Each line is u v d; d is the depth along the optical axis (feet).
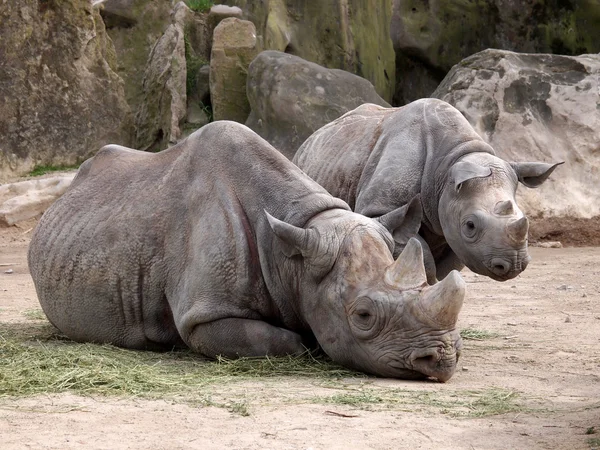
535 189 86.89
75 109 104.53
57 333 42.04
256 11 108.99
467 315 49.47
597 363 36.14
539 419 26.63
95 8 106.83
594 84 89.04
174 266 36.52
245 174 36.29
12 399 28.89
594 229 86.33
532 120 87.81
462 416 26.94
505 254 38.65
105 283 37.88
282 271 34.42
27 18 101.86
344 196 47.47
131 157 41.11
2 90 100.42
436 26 108.06
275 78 97.76
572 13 104.17
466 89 89.25
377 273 32.04
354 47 110.93
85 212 39.58
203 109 107.65
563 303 53.93
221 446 23.48
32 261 41.11
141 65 112.47
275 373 33.12
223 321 34.99
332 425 25.70
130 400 28.91
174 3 114.11
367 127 48.75
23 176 100.53
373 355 31.63
